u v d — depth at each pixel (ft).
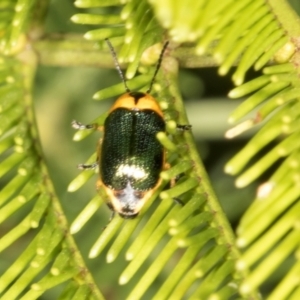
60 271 0.29
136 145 0.30
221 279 0.28
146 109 0.30
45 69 0.38
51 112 0.38
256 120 0.27
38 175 0.30
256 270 0.26
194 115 0.38
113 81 0.38
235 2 0.28
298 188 0.26
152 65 0.31
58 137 0.38
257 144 0.26
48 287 0.29
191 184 0.28
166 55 0.30
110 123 0.31
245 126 0.27
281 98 0.27
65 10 0.37
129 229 0.29
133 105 0.31
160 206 0.29
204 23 0.26
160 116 0.31
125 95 0.31
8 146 0.30
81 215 0.29
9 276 0.29
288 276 0.26
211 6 0.26
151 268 0.28
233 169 0.26
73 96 0.38
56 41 0.32
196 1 0.25
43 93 0.38
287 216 0.26
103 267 0.36
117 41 0.30
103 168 0.30
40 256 0.29
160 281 0.36
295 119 0.27
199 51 0.26
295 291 0.26
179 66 0.31
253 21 0.28
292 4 0.37
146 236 0.28
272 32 0.28
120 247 0.29
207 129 0.38
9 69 0.32
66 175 0.38
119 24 0.31
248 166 0.38
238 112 0.27
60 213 0.29
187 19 0.25
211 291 0.28
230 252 0.28
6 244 0.29
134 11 0.29
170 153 0.31
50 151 0.38
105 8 0.36
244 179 0.26
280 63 0.29
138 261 0.28
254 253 0.26
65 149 0.38
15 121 0.31
